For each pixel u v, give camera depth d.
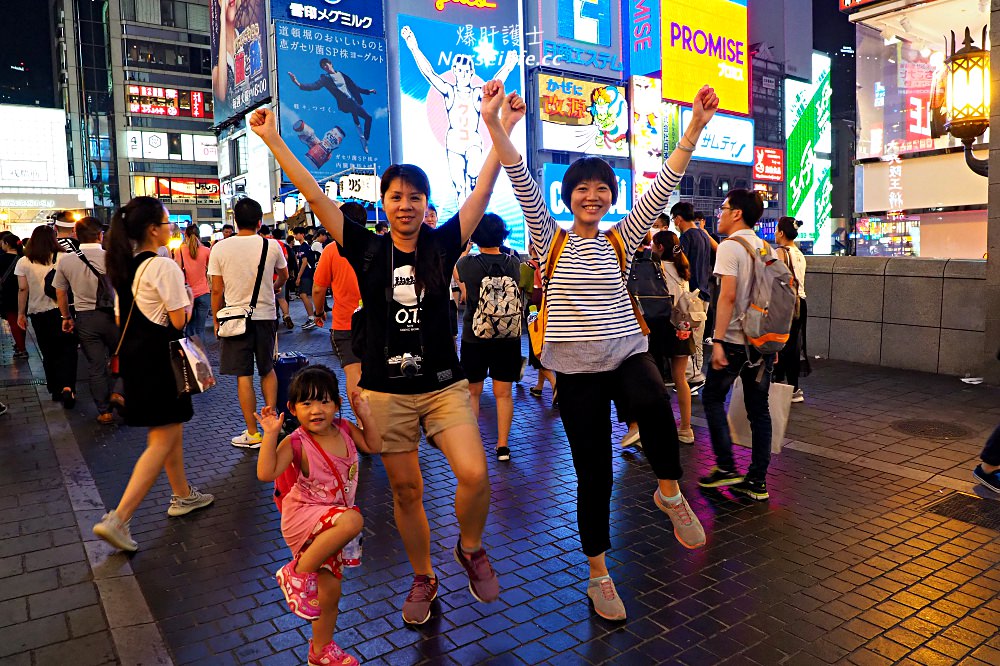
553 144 43.41
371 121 36.72
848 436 5.82
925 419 6.24
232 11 39.53
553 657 2.84
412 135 37.50
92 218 6.69
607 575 3.19
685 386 5.72
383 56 37.09
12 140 63.56
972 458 5.21
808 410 6.64
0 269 10.59
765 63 64.19
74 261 6.58
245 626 3.14
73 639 3.02
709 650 2.86
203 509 4.60
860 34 12.42
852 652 2.82
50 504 4.66
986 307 7.50
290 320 14.23
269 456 2.62
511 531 4.13
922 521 4.12
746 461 5.31
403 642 2.98
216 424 6.83
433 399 2.90
